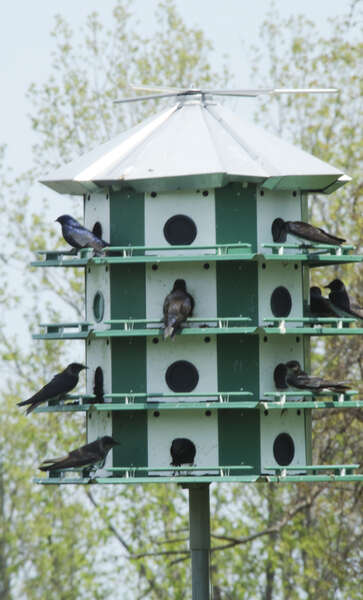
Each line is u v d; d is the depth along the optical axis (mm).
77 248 13773
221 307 13266
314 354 24953
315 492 23953
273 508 26781
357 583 24266
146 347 13336
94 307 14070
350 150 25047
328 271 24703
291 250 13711
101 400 13602
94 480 12523
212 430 13156
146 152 13523
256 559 27344
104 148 14383
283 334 13555
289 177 13203
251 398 13227
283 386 13422
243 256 12812
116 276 13539
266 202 13633
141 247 12953
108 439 13000
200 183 13070
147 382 13305
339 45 26203
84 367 13695
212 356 13234
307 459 13883
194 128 13789
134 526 27344
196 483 13695
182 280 13281
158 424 13227
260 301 13391
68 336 13359
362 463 23812
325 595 25219
